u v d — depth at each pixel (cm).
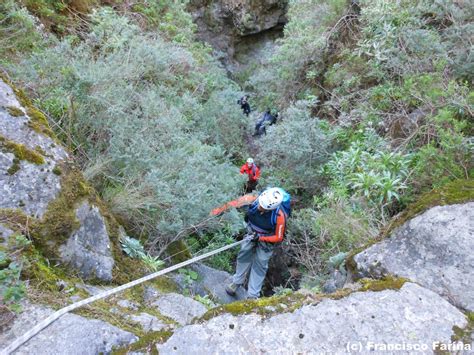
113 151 411
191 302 309
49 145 307
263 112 955
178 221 390
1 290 228
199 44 1033
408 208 297
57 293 250
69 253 277
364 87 687
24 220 261
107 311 256
